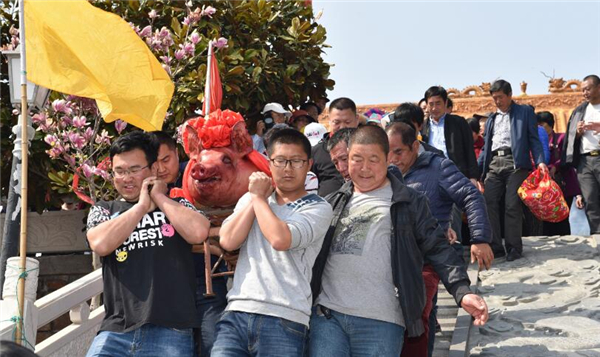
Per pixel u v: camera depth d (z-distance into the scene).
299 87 10.59
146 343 4.23
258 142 8.97
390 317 4.35
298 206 4.32
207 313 4.59
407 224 4.43
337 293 4.38
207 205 5.46
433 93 9.09
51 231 10.02
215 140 5.39
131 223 4.32
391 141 5.72
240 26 10.44
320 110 10.95
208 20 10.03
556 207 8.97
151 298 4.24
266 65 9.91
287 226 4.12
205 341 4.52
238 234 4.25
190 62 9.02
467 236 10.59
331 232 4.50
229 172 5.38
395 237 4.39
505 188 9.58
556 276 8.29
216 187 5.33
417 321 4.41
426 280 5.23
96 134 8.66
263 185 4.25
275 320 4.08
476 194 5.76
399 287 4.33
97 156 9.16
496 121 9.71
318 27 10.50
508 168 9.46
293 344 4.08
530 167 9.44
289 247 4.11
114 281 4.33
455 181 5.83
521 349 6.04
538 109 18.30
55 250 10.00
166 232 4.39
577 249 9.36
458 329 6.68
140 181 4.54
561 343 6.10
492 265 9.15
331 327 4.35
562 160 10.28
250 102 10.05
